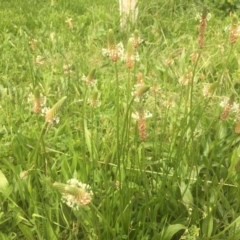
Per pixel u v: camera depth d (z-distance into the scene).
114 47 0.32
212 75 0.60
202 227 0.35
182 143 0.39
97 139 0.44
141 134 0.33
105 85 0.57
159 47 0.70
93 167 0.38
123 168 0.36
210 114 0.50
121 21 0.78
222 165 0.42
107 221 0.33
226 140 0.46
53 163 0.42
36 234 0.36
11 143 0.44
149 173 0.40
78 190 0.24
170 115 0.49
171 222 0.37
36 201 0.36
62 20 0.81
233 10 0.87
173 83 0.58
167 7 0.86
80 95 0.55
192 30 0.78
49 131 0.48
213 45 0.68
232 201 0.38
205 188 0.36
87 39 0.73
